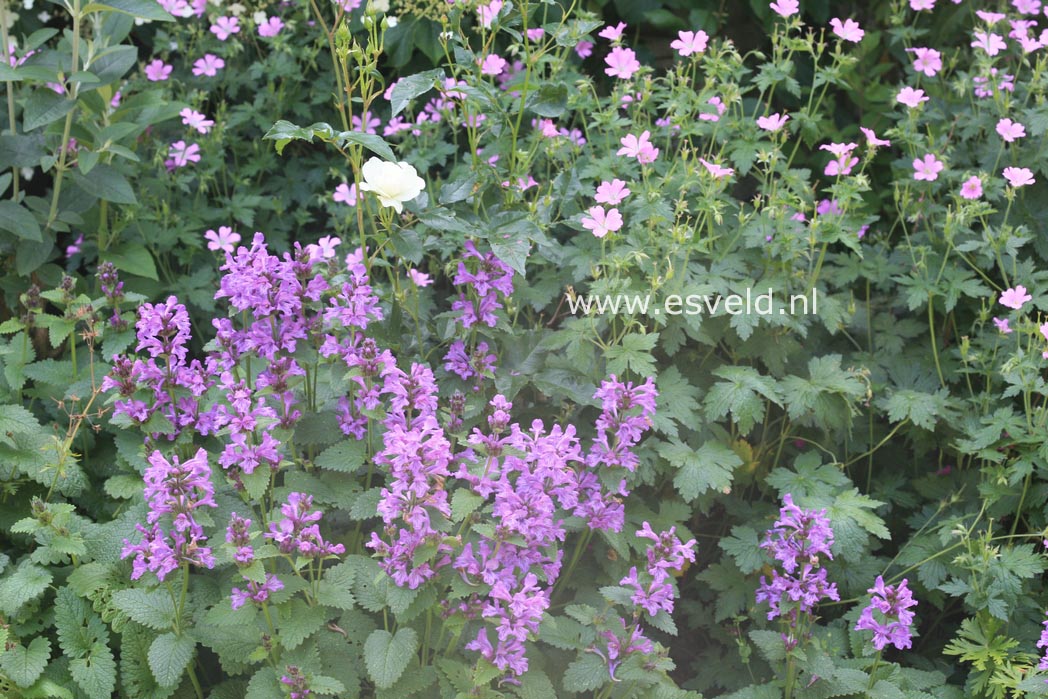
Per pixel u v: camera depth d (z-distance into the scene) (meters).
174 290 1.95
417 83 1.63
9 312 1.91
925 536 1.76
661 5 2.14
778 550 1.52
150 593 1.51
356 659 1.51
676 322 1.70
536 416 1.69
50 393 1.73
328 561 1.59
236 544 1.42
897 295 1.95
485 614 1.43
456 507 1.44
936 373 1.86
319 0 2.09
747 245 1.78
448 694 1.47
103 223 1.91
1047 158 1.88
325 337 1.58
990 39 1.89
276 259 1.54
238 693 1.53
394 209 1.61
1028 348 1.75
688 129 1.78
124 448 1.60
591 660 1.49
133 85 2.07
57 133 1.87
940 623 1.80
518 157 1.74
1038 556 1.67
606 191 1.68
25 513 1.67
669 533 1.47
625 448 1.55
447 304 1.95
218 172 2.14
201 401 1.59
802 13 2.19
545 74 1.98
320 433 1.59
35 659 1.53
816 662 1.53
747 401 1.68
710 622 1.74
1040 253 1.88
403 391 1.48
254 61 2.15
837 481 1.70
